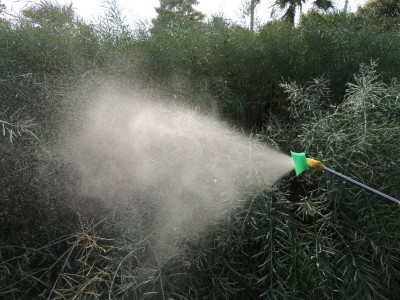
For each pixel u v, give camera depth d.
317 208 2.70
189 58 3.78
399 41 4.09
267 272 2.55
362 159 2.81
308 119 3.20
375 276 2.67
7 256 2.68
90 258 2.63
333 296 2.56
